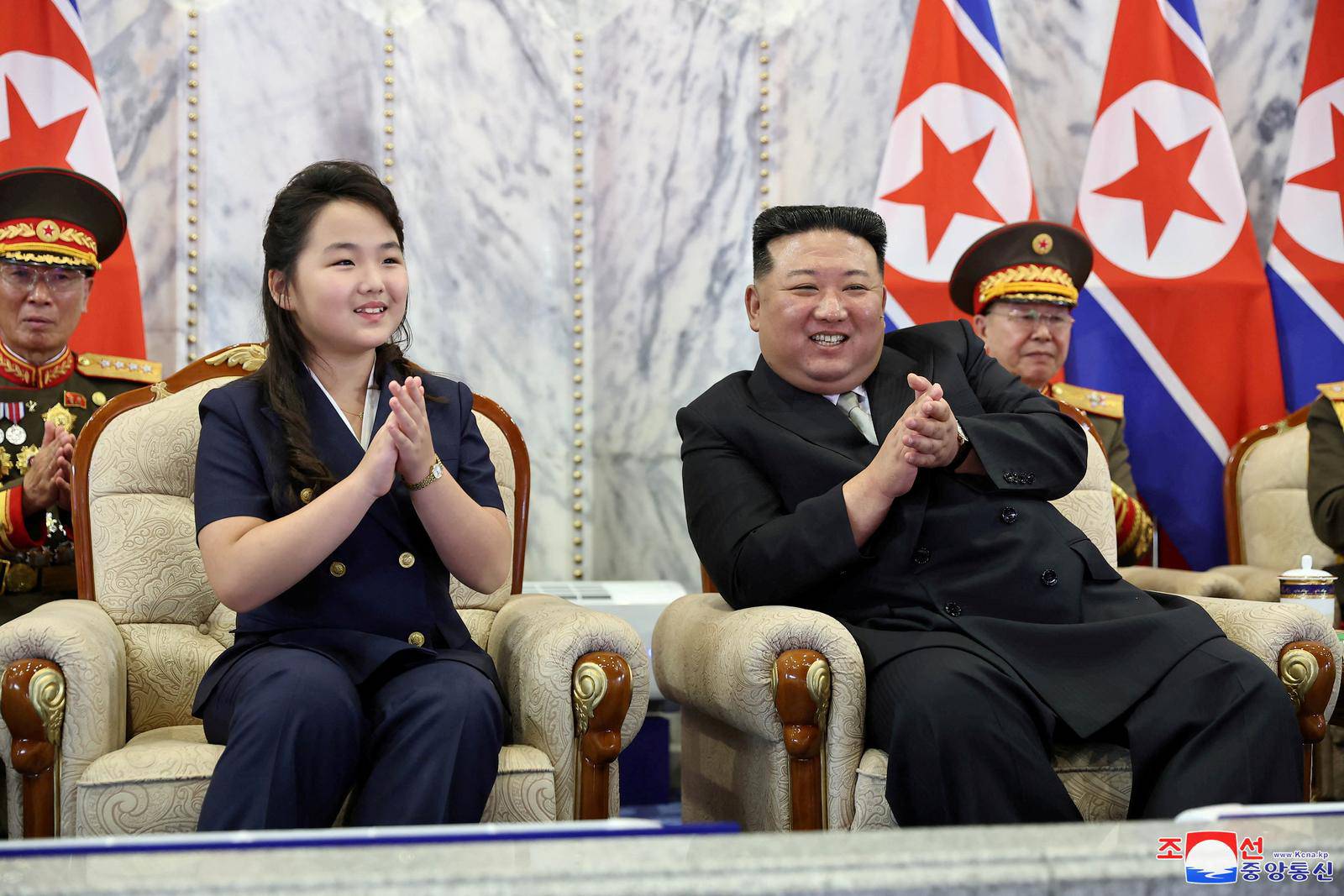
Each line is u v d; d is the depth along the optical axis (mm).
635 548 6949
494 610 4328
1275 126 7059
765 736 3518
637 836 1912
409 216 6711
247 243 6512
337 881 1658
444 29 6781
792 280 4008
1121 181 6684
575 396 6996
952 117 6578
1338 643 3732
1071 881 1760
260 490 3443
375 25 6680
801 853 1801
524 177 6898
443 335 6766
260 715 2998
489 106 6844
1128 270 6645
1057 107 7098
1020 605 3719
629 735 3508
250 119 6520
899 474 3645
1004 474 3785
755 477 4039
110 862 1761
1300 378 6680
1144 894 1775
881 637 3613
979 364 4320
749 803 3738
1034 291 6004
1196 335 6633
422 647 3354
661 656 4445
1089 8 7082
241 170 6504
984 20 6637
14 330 5328
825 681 3434
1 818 4516
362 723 3186
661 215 6957
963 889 1748
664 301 6953
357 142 6660
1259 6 7059
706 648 3807
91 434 4102
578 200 6988
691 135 6945
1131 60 6703
